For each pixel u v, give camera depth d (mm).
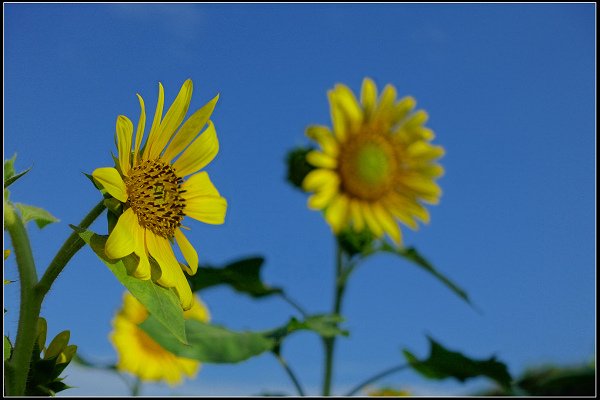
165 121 327
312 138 715
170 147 338
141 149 324
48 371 282
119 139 298
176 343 525
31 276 276
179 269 323
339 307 675
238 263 616
